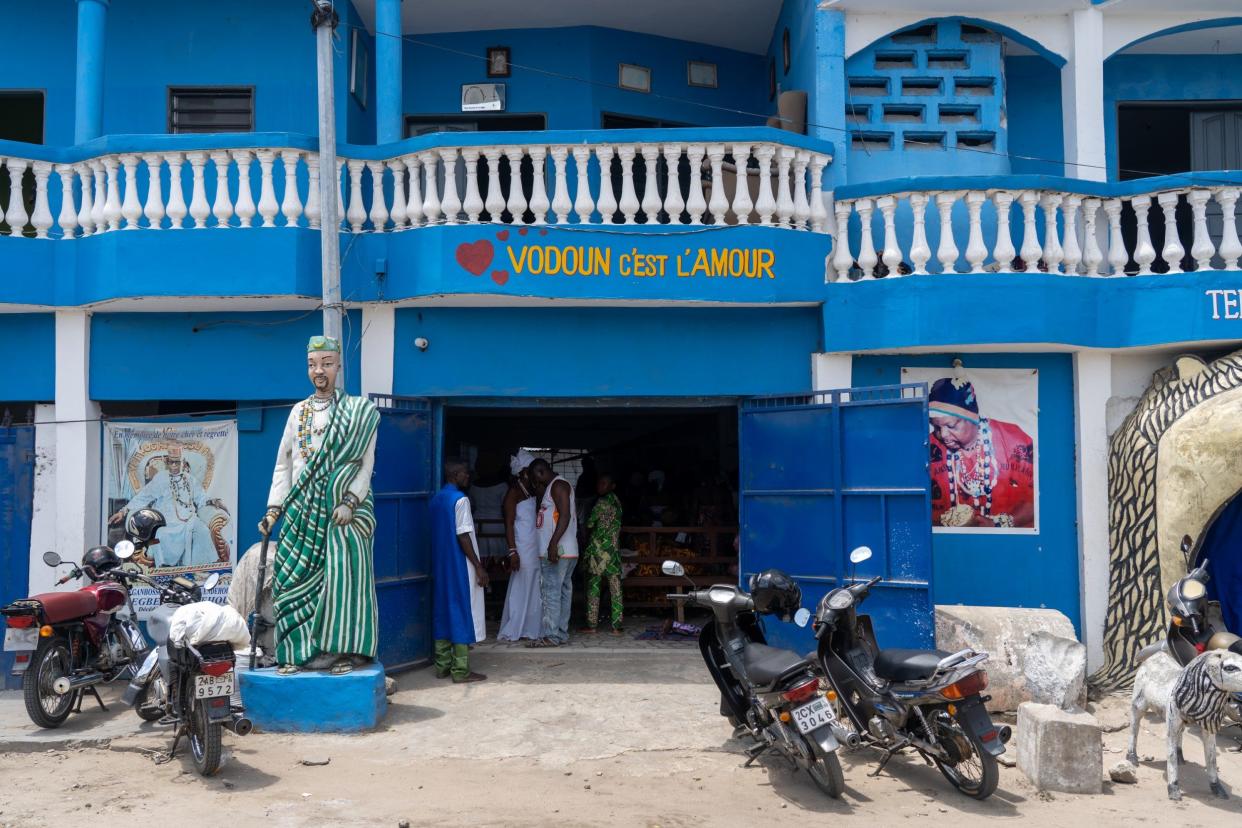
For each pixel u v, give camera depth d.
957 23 9.15
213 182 9.19
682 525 10.59
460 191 9.38
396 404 8.10
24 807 5.09
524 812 5.05
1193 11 8.94
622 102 11.12
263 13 10.04
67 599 6.55
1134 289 8.07
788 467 8.07
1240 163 10.55
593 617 9.55
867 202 8.10
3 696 7.66
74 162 8.15
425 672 7.94
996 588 8.29
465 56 11.02
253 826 4.80
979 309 7.82
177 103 10.06
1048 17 9.11
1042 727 5.53
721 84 11.70
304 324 8.41
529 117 11.01
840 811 5.14
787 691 5.18
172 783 5.48
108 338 8.44
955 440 8.36
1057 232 8.50
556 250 7.82
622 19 10.88
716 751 6.11
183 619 5.49
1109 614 7.95
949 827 4.93
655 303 8.08
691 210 8.00
